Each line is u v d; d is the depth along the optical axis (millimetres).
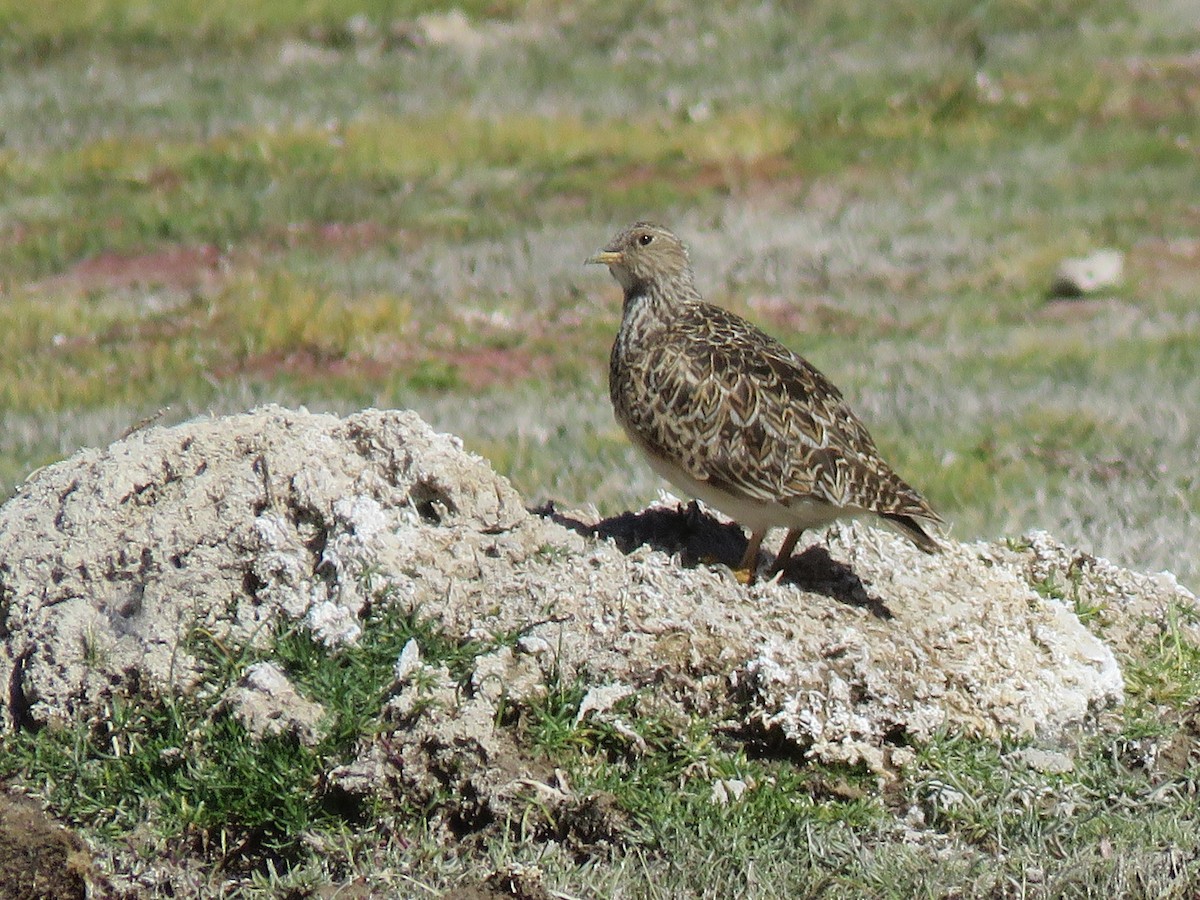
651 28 47031
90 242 31688
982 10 46625
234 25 47281
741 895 9258
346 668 10484
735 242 31219
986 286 28625
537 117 39406
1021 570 12719
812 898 9266
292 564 10898
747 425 11602
